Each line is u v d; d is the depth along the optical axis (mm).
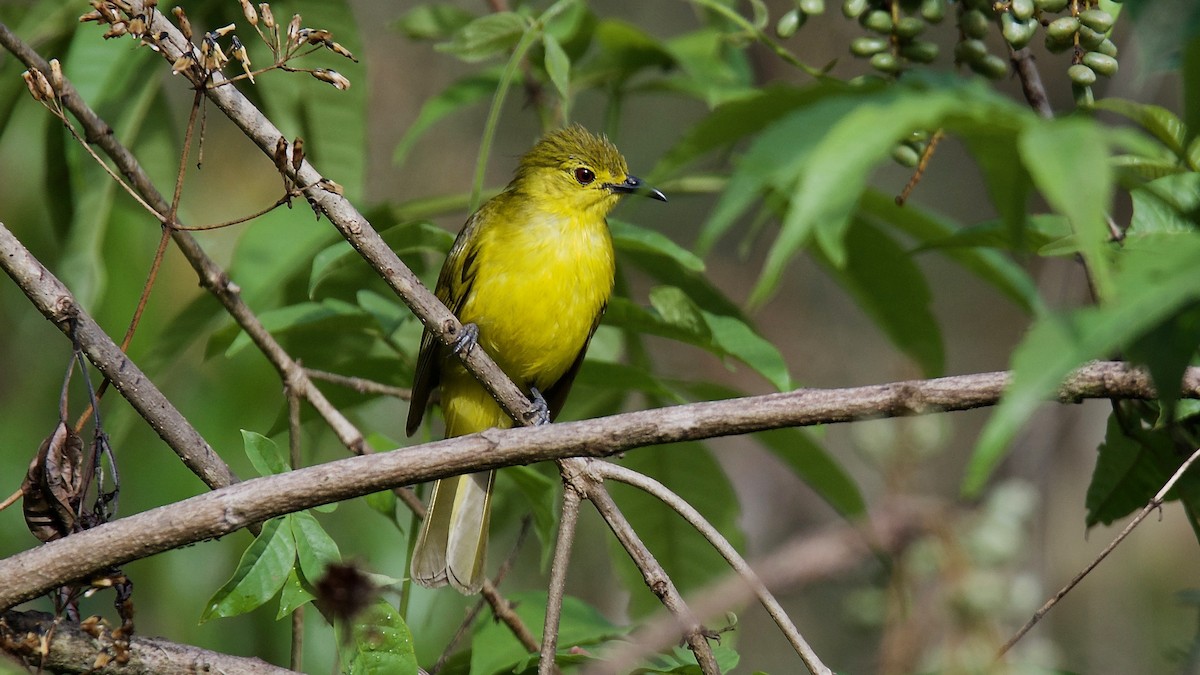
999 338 20547
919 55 8289
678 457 10914
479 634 8734
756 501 18484
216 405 12078
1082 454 15594
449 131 18984
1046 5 7285
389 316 9750
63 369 13031
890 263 11133
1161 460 8445
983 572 8523
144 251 12023
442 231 9031
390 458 6047
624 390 11344
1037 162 3527
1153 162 6637
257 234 10180
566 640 8586
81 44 9789
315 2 11125
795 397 5965
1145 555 17203
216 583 11992
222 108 6688
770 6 17594
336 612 6652
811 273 20047
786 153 3729
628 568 11055
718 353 9445
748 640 17234
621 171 11125
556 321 10930
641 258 11023
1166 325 4527
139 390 6754
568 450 6055
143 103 10414
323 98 11219
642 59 11445
